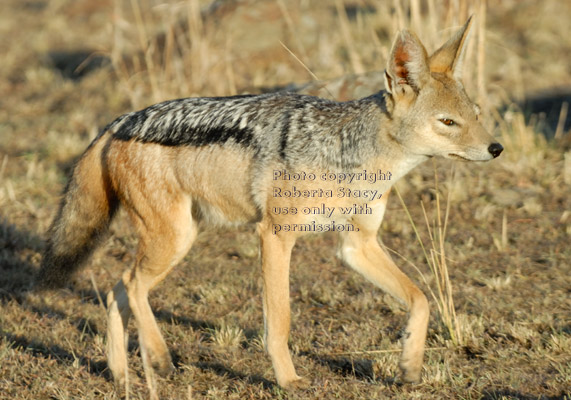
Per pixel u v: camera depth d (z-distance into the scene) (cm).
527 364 1052
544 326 1164
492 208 1662
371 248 1065
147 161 1065
